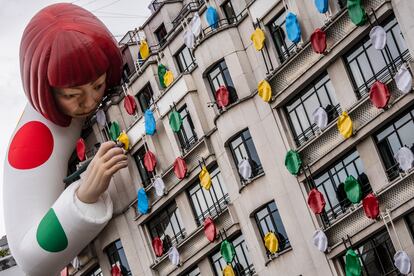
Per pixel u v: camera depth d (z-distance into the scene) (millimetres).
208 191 41219
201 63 40406
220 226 40312
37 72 37062
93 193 37688
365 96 34625
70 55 36188
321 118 35969
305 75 36625
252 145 38844
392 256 34625
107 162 37500
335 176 36344
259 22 38469
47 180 39594
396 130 34344
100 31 36875
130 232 44094
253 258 38812
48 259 38500
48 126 39750
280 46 38156
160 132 43125
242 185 39062
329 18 35656
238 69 39281
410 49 33531
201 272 41656
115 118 44844
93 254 45281
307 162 36812
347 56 35750
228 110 39094
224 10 40906
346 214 35438
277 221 38094
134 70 45844
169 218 43062
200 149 41031
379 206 34375
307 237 36969
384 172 34750
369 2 34531
